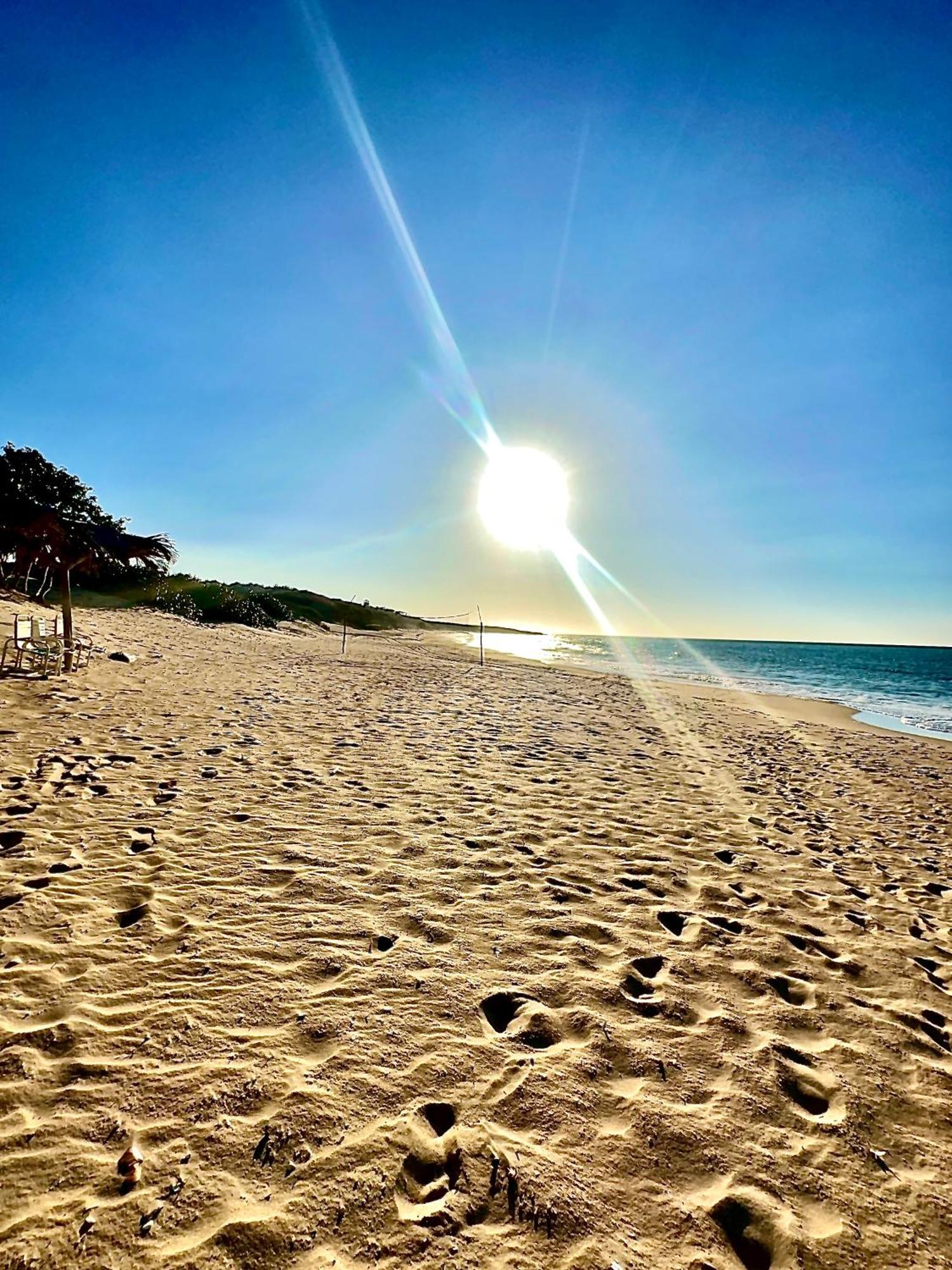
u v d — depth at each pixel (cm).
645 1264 159
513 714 1162
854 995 308
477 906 358
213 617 2681
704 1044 255
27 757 540
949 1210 187
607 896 390
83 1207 160
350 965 284
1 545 1286
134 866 363
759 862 486
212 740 676
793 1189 189
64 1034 222
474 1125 198
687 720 1376
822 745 1182
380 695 1220
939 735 1502
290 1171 175
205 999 249
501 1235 162
